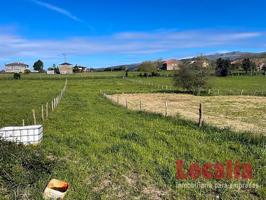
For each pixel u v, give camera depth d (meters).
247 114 34.03
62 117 28.16
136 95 62.16
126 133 19.38
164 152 14.94
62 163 13.54
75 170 12.67
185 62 69.56
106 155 14.67
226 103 46.69
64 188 10.51
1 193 10.41
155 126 21.78
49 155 15.09
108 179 11.93
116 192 10.77
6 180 11.09
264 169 12.60
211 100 51.78
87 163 13.66
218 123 27.16
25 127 16.69
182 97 57.94
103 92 66.88
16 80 116.00
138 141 17.33
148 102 48.47
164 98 55.91
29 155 13.28
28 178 11.28
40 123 24.75
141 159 14.02
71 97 54.00
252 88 78.69
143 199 10.25
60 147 16.30
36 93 63.06
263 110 37.66
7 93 62.84
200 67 66.06
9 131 16.20
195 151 15.00
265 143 16.09
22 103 43.53
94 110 33.97
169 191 10.85
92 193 10.60
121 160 13.90
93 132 20.06
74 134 19.81
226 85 89.50
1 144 13.49
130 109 34.69
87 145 16.83
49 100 48.03
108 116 28.41
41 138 17.52
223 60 144.00
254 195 10.46
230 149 15.45
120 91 70.44
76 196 10.25
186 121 23.22
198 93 64.00
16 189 10.59
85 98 51.75
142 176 12.16
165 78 126.62
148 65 171.12
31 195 10.19
